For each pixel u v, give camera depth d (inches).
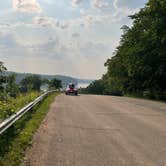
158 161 378.9
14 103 884.0
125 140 506.3
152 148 450.3
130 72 2341.3
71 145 463.5
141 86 2485.2
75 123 689.0
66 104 1203.9
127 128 630.5
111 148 446.9
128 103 1337.4
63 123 684.7
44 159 381.4
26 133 530.6
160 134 565.0
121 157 396.5
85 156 398.9
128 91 2874.0
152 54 2089.1
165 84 2210.9
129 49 2284.7
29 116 749.9
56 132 569.9
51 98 1553.9
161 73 2089.1
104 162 371.6
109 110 992.9
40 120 709.3
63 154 408.2
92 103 1285.7
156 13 1948.8
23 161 369.1
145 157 397.7
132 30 2294.5
